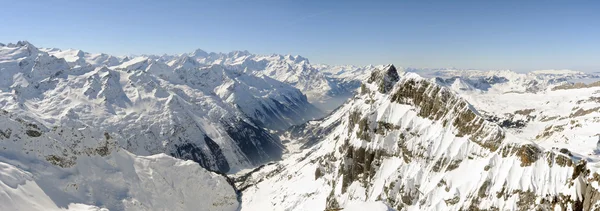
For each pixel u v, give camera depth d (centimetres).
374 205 6650
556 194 10762
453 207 13162
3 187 15525
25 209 15425
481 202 12512
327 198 18712
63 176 19050
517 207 11506
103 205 18862
